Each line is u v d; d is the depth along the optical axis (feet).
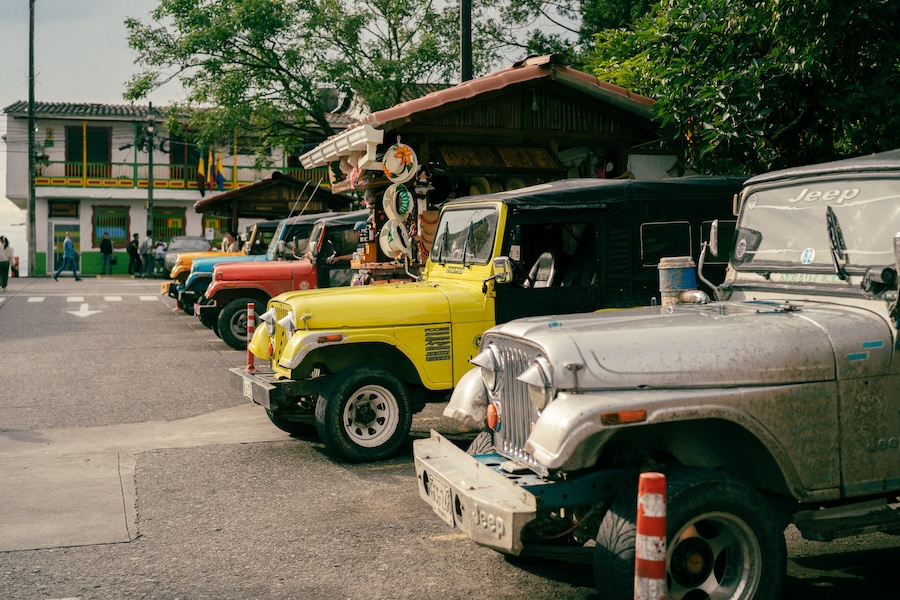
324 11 79.10
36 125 124.36
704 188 23.52
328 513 19.01
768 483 12.71
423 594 14.52
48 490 20.99
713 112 30.68
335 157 39.75
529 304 22.97
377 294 23.36
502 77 37.68
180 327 56.70
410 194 36.42
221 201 70.95
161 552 16.69
